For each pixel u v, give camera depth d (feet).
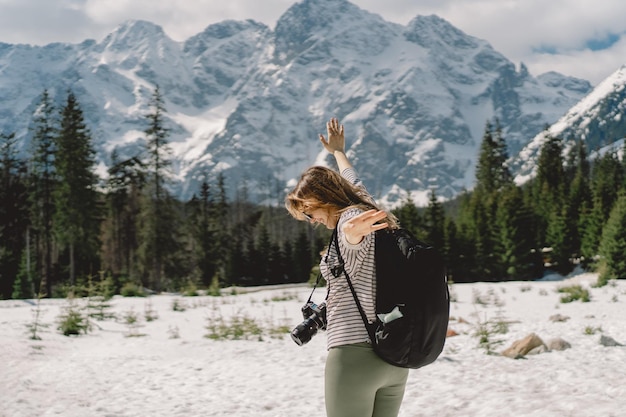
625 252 143.84
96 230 192.75
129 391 23.67
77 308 52.42
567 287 86.02
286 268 264.11
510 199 231.09
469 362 27.45
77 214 186.39
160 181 209.36
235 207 561.43
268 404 21.45
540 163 361.51
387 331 8.79
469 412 19.31
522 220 226.38
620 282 103.14
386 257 9.07
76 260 202.28
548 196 294.87
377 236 9.27
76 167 186.50
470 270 227.40
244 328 41.01
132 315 53.16
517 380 23.39
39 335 38.81
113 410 20.74
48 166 193.98
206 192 285.23
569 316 50.26
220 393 23.20
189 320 52.29
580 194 278.46
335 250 9.32
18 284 151.23
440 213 235.81
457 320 45.91
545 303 69.26
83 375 26.30
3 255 174.40
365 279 9.11
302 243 264.93
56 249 220.02
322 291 95.04
